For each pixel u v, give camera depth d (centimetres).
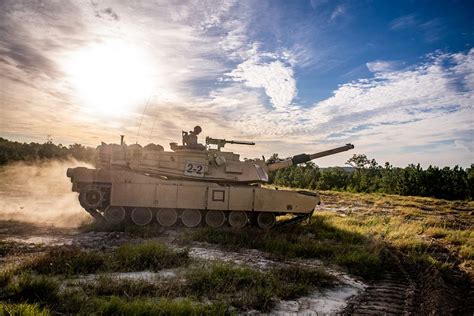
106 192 1423
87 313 554
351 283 830
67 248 895
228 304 633
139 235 1222
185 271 800
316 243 1177
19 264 785
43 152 5306
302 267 880
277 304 659
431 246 1257
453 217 2164
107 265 809
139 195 1388
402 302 719
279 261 986
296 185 4634
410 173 3822
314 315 618
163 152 1483
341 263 973
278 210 1452
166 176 1480
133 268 816
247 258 977
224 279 735
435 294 770
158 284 705
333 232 1449
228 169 1498
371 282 859
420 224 1717
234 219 1445
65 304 586
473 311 708
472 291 828
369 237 1332
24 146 5538
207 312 575
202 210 1452
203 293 678
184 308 571
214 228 1334
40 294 609
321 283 796
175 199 1398
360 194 3566
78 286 684
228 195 1423
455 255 1158
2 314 517
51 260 795
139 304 574
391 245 1269
